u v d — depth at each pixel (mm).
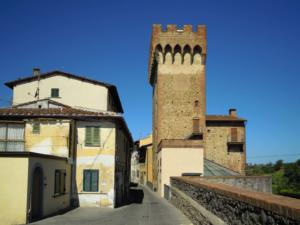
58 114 28656
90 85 40906
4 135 28172
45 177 21859
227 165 57656
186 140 43219
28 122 28375
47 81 40875
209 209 13297
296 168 76812
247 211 8422
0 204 18906
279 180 75812
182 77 55031
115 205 29578
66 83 40875
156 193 50906
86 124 29656
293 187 64688
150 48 63094
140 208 28312
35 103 35406
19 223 18812
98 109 39688
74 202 28797
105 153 29406
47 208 22312
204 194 14547
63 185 26438
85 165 29250
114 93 44688
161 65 55156
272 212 6941
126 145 43625
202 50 55125
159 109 54344
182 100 54594
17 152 19125
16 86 40844
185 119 54219
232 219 9742
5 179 19047
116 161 30578
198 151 43094
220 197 11336
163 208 27984
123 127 34469
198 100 54656
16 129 28344
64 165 26594
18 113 28641
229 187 12023
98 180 29094
